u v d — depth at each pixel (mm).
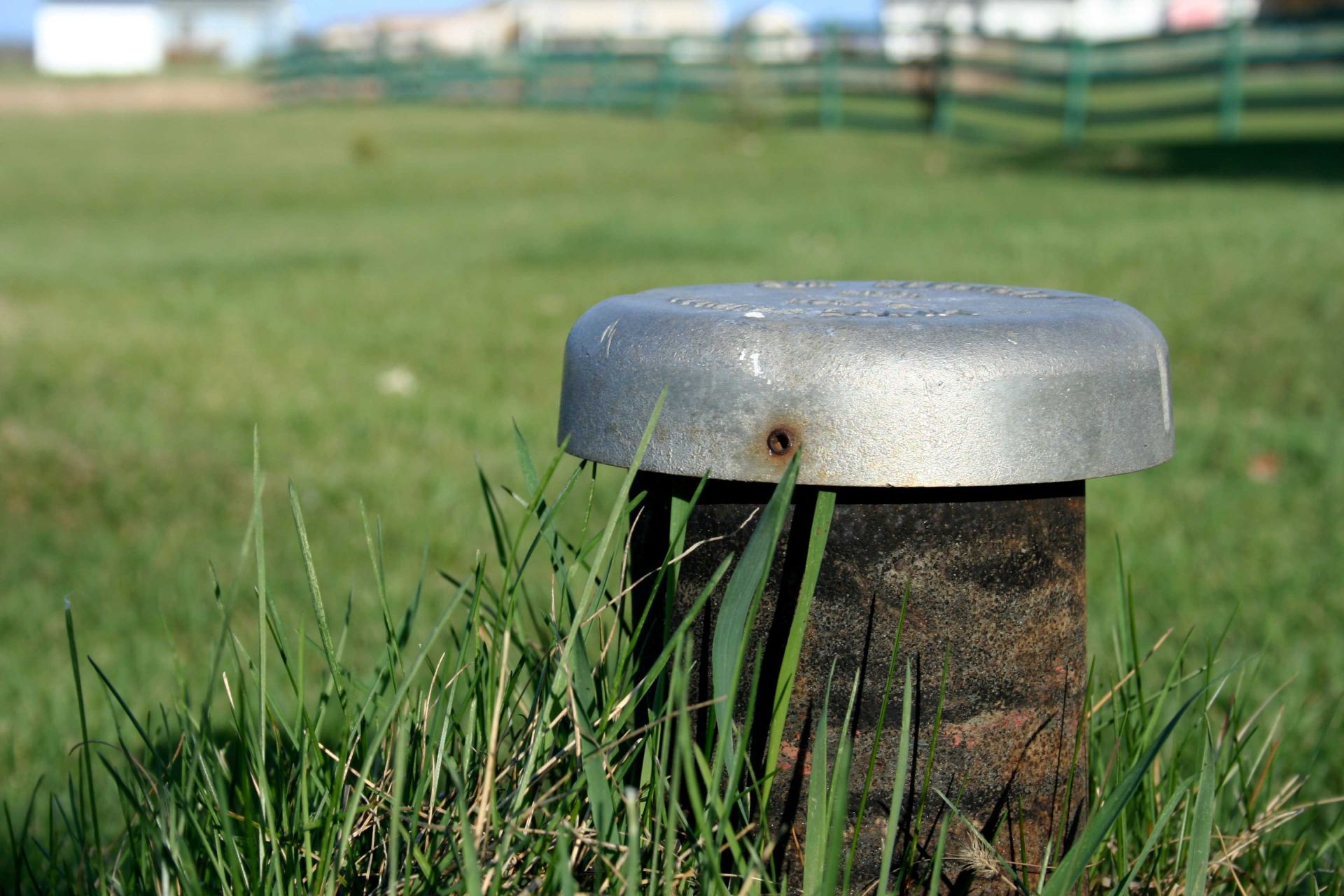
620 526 1889
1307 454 4941
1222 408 5703
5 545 4273
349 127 26703
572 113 28641
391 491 4723
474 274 9844
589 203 14969
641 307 1750
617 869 1505
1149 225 10859
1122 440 1655
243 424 5715
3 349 7215
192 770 1592
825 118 24219
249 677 3102
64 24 72188
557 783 1670
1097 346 1638
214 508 4633
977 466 1559
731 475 1597
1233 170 15703
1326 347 6520
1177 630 3322
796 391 1564
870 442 1548
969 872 1648
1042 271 8742
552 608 1691
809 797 1466
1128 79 21344
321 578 3893
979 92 22719
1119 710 2180
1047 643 1692
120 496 4758
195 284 9695
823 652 1631
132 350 7254
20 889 1908
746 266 9664
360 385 6438
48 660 3395
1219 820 2150
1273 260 8688
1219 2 39219
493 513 1807
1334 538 4074
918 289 2035
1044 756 1713
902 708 1633
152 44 73312
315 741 1710
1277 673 3025
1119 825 1851
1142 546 4027
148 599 3777
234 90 45125
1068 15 40062
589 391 1729
